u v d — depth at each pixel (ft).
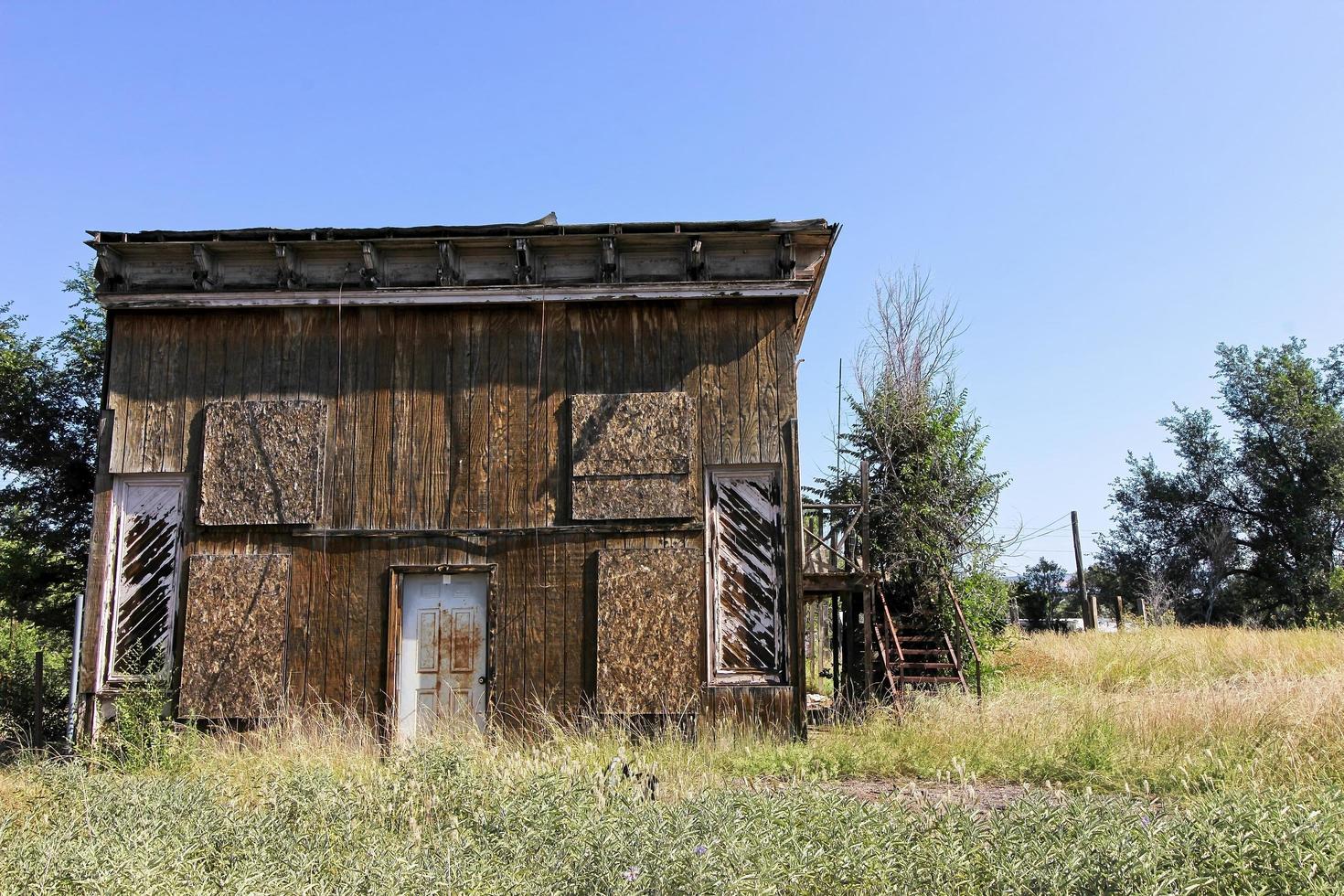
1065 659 59.77
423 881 14.53
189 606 36.58
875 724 35.17
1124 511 134.82
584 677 35.94
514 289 38.17
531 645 36.27
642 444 37.24
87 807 19.38
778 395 37.78
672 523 36.78
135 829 17.51
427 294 38.29
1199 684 45.98
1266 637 63.98
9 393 53.88
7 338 55.06
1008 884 14.26
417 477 37.65
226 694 35.83
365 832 18.22
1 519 54.34
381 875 14.75
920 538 52.49
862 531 44.01
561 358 38.29
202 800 20.06
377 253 38.86
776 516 37.29
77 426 55.67
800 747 32.17
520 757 26.25
